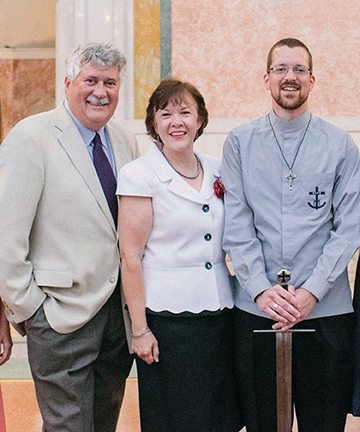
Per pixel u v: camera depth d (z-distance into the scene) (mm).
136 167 2461
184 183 2469
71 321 2455
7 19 7133
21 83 8117
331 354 2490
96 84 2531
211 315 2449
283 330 2338
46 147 2467
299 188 2479
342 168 2498
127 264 2424
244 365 2561
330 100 4336
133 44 4414
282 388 2369
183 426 2436
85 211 2484
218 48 4375
